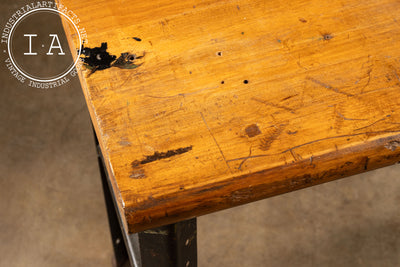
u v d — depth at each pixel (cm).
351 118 111
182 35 121
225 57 118
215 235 214
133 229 107
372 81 114
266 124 110
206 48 119
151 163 107
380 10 123
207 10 124
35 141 238
